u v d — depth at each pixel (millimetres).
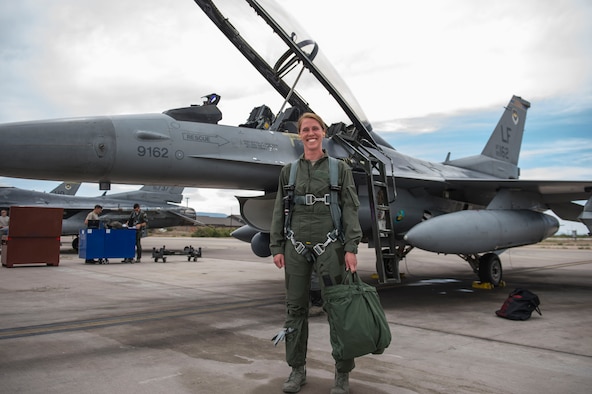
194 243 28469
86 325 4438
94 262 12211
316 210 2680
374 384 2795
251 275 9609
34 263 10719
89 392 2600
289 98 6742
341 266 2664
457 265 13484
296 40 5777
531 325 4691
